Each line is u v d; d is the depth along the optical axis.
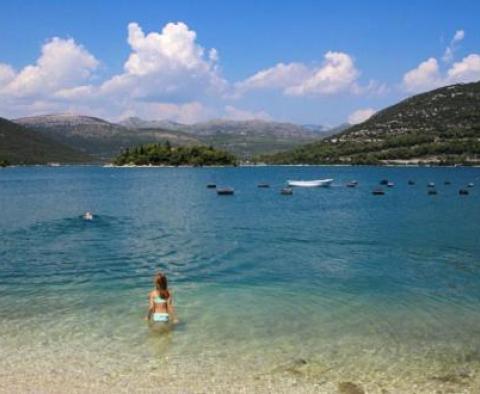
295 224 40.94
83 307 16.70
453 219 44.94
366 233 35.41
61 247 28.50
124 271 22.38
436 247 29.48
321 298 18.14
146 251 27.38
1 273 21.84
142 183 115.69
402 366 12.28
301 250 28.25
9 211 51.16
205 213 50.09
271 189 94.81
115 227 38.00
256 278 21.25
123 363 12.25
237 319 15.59
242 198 71.81
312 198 72.50
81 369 11.89
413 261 25.20
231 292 18.84
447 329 14.91
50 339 13.76
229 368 12.05
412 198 72.31
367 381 11.48
